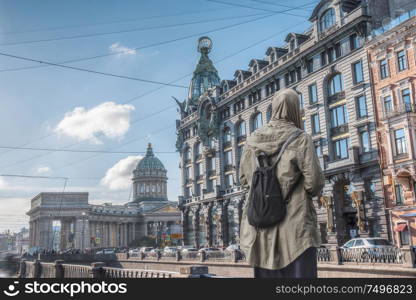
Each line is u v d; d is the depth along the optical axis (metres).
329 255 23.75
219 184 58.97
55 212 128.50
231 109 57.19
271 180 2.96
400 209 32.38
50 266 35.38
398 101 33.59
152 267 46.22
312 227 2.91
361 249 21.92
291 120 3.22
